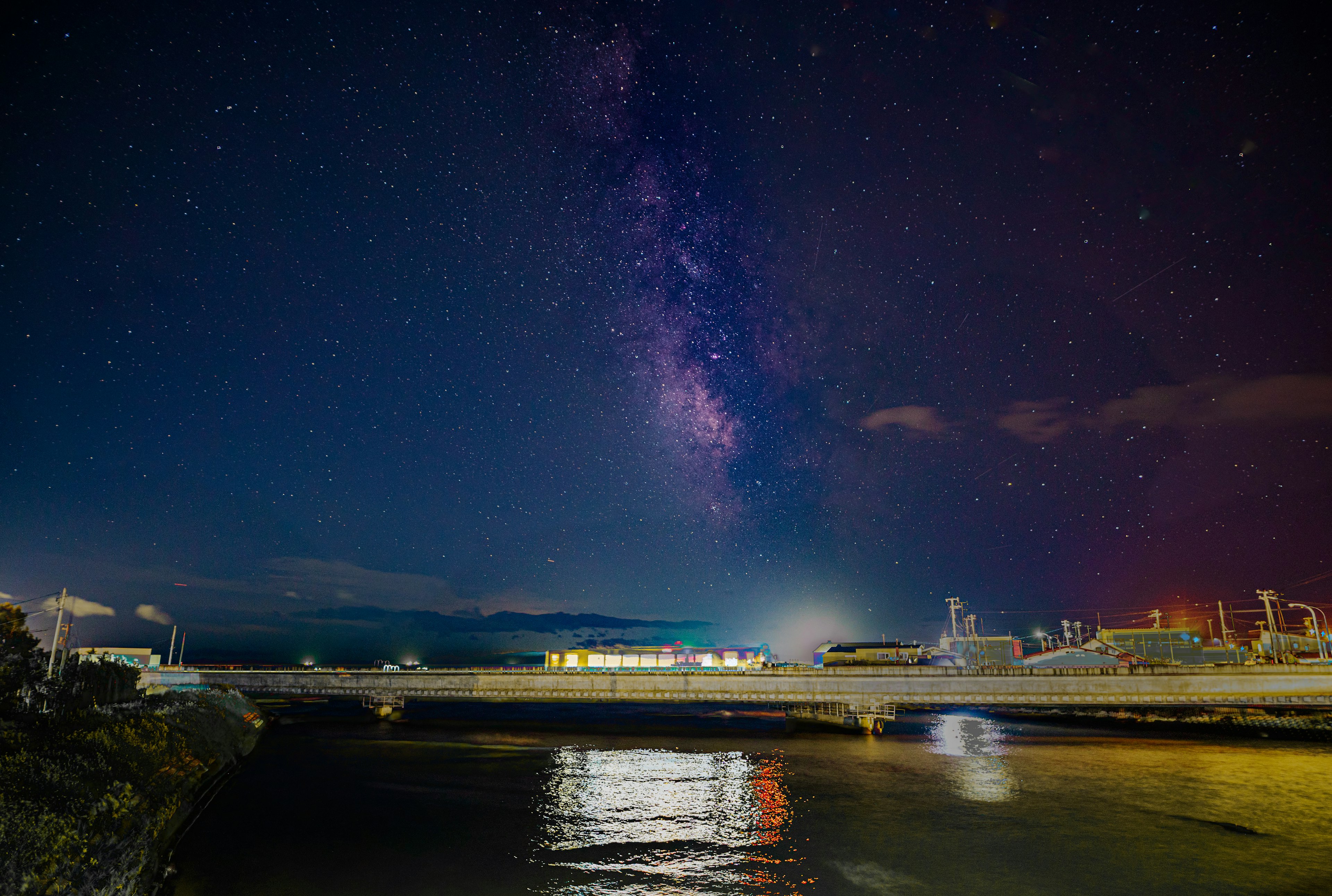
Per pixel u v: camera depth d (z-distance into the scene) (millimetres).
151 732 55375
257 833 45594
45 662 64750
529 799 56969
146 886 33844
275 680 109312
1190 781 65500
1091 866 41188
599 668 118625
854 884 38125
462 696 104000
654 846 44438
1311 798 58469
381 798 56531
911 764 74188
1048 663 140750
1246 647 152000
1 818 29094
